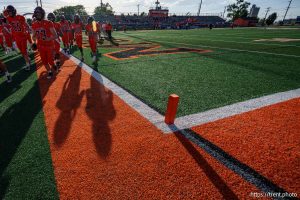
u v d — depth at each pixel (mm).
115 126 2811
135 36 21062
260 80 4910
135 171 1988
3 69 4656
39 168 2029
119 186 1819
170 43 13523
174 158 2168
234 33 25094
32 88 4395
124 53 9117
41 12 4531
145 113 3191
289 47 10898
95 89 4301
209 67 6199
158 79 4945
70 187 1810
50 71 5098
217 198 1703
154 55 8461
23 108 3389
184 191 1769
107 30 16562
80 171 1989
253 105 3502
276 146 2387
